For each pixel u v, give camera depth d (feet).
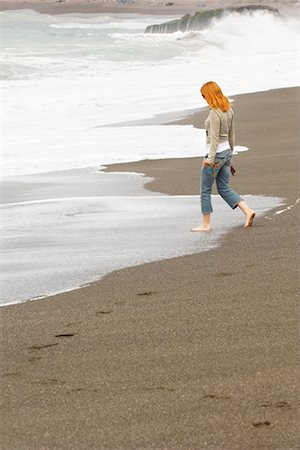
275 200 43.19
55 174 55.98
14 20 449.06
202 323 22.77
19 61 152.15
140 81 125.90
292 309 23.48
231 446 15.31
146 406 17.26
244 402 17.06
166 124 79.56
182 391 17.92
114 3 655.76
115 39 250.37
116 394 18.07
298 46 236.22
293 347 20.24
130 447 15.56
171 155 62.23
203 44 221.87
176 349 20.75
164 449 15.38
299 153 58.85
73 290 27.94
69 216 41.70
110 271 30.35
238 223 38.32
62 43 223.10
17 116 90.53
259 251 32.14
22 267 31.68
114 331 22.71
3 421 17.07
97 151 65.21
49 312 25.29
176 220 39.81
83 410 17.33
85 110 94.17
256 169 53.16
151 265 30.94
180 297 25.84
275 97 94.94
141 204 44.34
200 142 67.77
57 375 19.60
